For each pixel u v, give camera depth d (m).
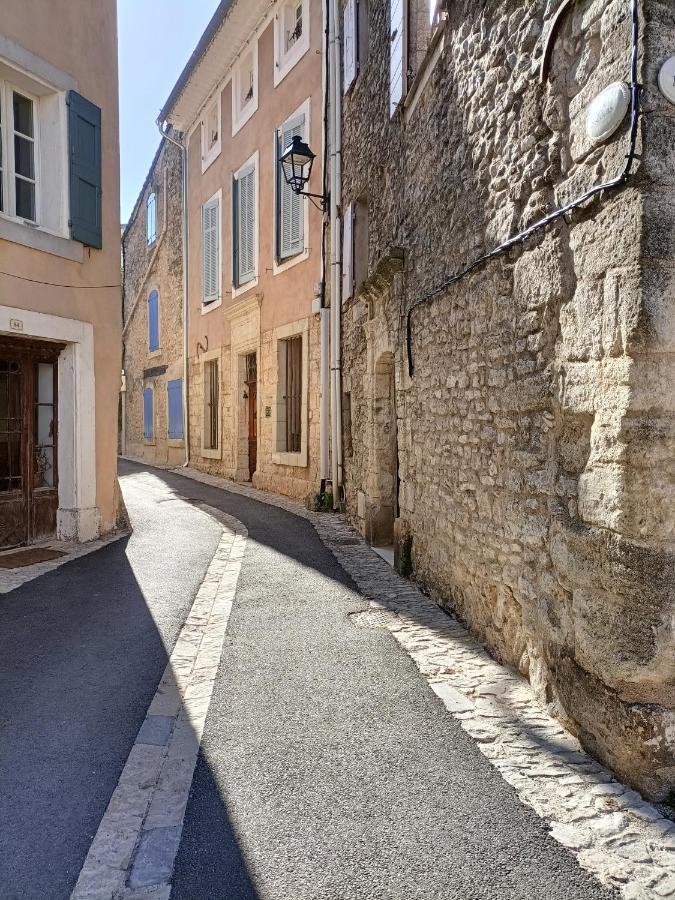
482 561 4.08
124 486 13.34
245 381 14.20
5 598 5.27
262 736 3.01
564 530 2.97
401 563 5.97
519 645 3.59
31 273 6.68
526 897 1.99
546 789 2.55
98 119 7.51
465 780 2.62
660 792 2.47
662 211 2.44
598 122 2.64
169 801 2.51
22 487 7.09
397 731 3.04
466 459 4.33
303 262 11.02
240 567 6.33
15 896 2.01
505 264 3.61
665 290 2.45
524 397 3.41
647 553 2.48
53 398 7.40
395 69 6.18
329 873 2.10
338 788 2.58
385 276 6.22
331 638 4.31
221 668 3.82
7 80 6.64
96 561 6.59
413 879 2.07
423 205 5.29
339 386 9.58
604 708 2.67
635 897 1.99
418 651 4.05
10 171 6.69
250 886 2.05
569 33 2.94
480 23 3.95
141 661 3.95
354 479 8.70
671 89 2.41
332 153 9.53
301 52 11.06
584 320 2.79
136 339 22.73
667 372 2.47
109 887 2.05
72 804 2.49
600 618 2.67
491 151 3.80
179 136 17.77
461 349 4.37
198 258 16.39
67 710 3.29
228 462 14.77
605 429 2.64
